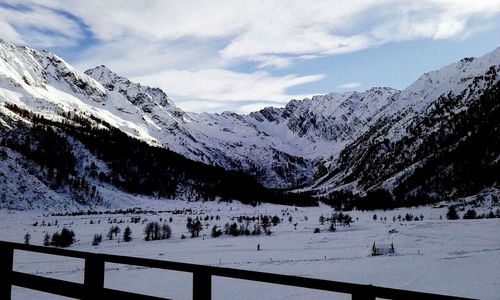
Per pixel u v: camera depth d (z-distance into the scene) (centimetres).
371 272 5538
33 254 7225
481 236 8950
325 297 3825
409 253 7175
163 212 18538
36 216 13712
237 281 4697
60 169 19525
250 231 11594
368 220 15212
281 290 4209
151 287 4612
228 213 19175
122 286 4716
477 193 19450
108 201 19200
